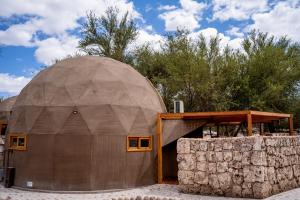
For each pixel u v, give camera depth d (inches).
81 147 439.5
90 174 434.6
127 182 457.1
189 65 785.6
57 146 440.8
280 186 381.4
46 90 482.0
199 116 499.5
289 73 807.1
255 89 794.8
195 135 593.6
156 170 503.8
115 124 459.5
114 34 978.7
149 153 492.4
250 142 360.8
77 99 461.1
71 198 386.9
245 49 863.1
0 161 597.3
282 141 403.5
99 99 464.1
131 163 466.6
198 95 816.3
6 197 387.5
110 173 446.0
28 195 407.2
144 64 984.3
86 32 975.6
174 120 514.9
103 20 976.9
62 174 433.4
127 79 516.4
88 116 450.6
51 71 514.3
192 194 389.1
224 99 800.3
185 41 840.9
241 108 823.1
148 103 516.1
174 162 582.9
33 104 475.8
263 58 796.0
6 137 510.0
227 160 374.3
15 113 500.4
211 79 784.9
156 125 514.6
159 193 404.2
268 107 781.3
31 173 446.3
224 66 810.2
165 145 508.4
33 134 456.1
